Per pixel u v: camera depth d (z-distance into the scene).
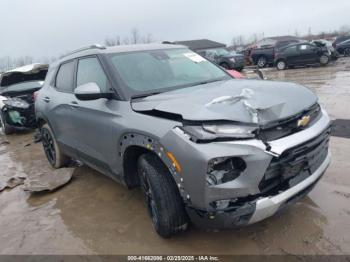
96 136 3.73
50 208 4.20
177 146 2.60
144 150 3.14
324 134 2.98
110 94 3.46
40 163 6.16
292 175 2.67
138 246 3.17
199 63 4.26
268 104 2.70
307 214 3.30
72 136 4.45
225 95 2.96
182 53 4.34
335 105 7.69
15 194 4.82
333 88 10.34
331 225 3.10
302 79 13.66
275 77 15.43
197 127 2.57
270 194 2.59
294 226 3.15
